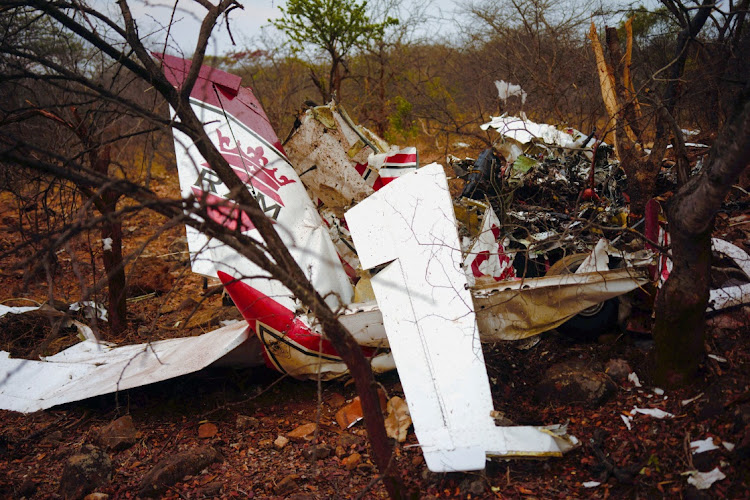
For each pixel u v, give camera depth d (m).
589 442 3.95
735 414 3.68
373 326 4.61
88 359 6.05
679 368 4.18
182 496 3.96
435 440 3.69
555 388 4.48
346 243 6.01
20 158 2.34
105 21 3.24
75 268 2.48
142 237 11.16
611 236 5.45
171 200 2.33
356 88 14.17
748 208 7.03
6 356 5.98
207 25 3.21
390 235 4.70
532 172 6.25
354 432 4.52
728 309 4.85
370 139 6.36
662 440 3.81
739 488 3.31
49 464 4.48
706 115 6.14
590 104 8.51
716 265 5.35
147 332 6.74
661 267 4.65
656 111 4.71
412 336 4.19
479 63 11.84
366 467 4.06
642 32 7.62
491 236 5.34
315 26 11.81
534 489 3.61
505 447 3.64
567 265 5.12
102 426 4.90
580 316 4.99
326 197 6.33
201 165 5.19
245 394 5.26
